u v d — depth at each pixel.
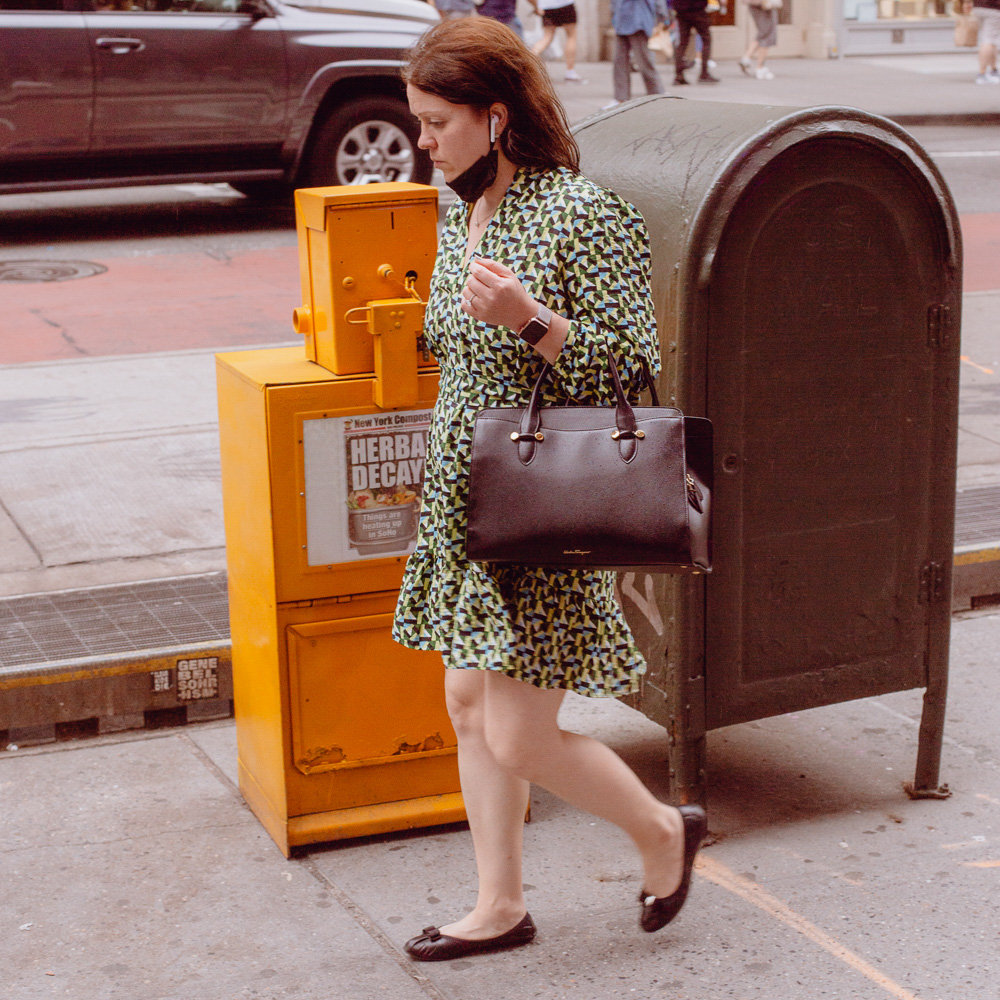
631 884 3.06
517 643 2.46
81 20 9.15
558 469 2.31
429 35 2.44
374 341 3.00
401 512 3.11
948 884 3.05
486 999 2.66
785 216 2.99
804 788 3.50
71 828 3.30
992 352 7.13
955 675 4.15
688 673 3.12
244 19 9.59
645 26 13.22
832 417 3.14
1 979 2.72
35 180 9.36
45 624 4.02
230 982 2.71
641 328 2.39
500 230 2.44
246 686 3.32
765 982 2.71
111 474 5.42
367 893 3.04
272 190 11.30
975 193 11.36
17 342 7.29
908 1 20.84
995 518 4.90
